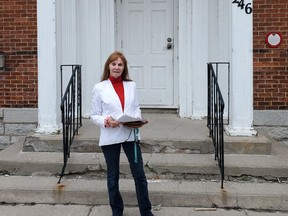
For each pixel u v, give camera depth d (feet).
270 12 21.74
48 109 20.07
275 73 21.89
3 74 23.40
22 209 15.62
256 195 15.51
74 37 23.66
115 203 13.98
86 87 24.29
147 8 24.99
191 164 17.31
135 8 25.05
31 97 23.41
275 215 15.03
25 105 23.50
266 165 17.15
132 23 25.16
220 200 15.62
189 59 23.98
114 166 13.79
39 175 17.81
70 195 16.05
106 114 13.61
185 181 17.08
